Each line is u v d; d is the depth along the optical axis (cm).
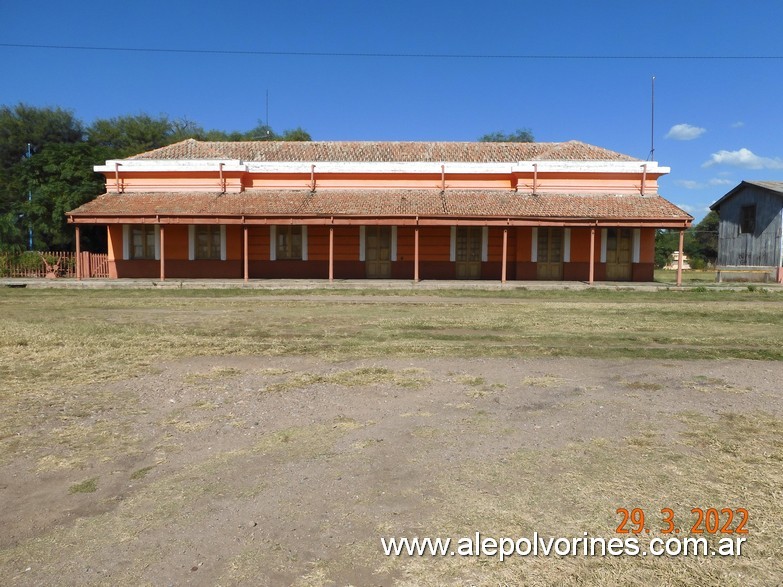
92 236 3322
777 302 1773
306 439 511
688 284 2394
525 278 2603
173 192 2634
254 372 755
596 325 1217
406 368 781
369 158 2766
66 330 1077
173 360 826
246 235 2348
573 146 2861
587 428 537
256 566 317
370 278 2631
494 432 527
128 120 4656
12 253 2734
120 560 325
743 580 304
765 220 2773
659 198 2548
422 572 312
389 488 411
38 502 394
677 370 782
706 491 404
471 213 2333
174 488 414
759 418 565
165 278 2577
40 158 3173
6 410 588
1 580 306
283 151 2847
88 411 586
